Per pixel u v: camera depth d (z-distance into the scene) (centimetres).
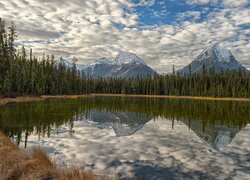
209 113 5200
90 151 2028
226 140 2577
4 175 1174
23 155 1499
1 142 1781
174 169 1598
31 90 9338
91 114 4922
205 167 1655
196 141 2509
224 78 14475
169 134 2914
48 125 3303
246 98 12625
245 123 3781
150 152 2033
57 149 2075
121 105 7425
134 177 1439
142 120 4169
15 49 7638
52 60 12075
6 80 7400
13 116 3934
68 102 7738
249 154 2020
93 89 17412
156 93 16600
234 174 1527
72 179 1132
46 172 1199
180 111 5653
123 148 2159
